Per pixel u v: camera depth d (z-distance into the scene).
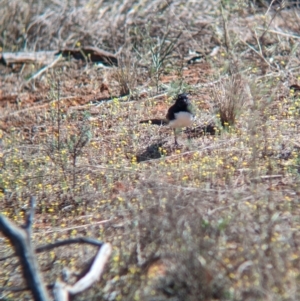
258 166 11.88
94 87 17.61
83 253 9.80
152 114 15.35
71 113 15.88
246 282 8.05
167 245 8.62
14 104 17.28
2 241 10.88
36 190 12.30
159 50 18.17
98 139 14.27
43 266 9.66
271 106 14.76
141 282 8.50
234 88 14.16
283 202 10.23
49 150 13.69
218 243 8.50
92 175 12.59
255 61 17.39
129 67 17.38
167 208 8.99
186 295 8.18
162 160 12.76
